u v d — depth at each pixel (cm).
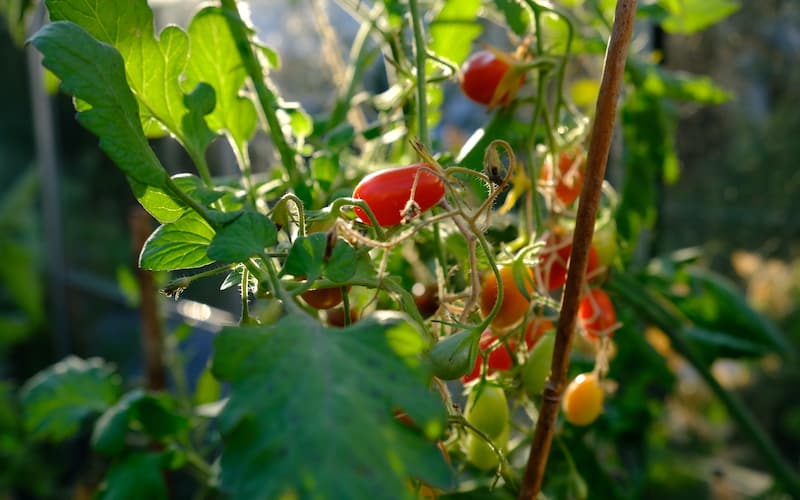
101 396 89
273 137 53
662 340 105
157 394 77
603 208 66
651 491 134
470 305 39
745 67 167
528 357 46
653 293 78
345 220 41
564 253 51
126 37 42
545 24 67
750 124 169
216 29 50
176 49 44
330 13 146
